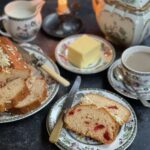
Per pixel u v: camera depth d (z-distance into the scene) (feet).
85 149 2.44
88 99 2.69
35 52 3.06
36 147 2.50
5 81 2.76
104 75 2.97
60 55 3.08
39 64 2.93
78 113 2.61
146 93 2.79
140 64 2.83
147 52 2.89
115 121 2.54
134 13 2.92
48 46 3.20
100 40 3.20
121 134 2.51
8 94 2.66
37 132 2.58
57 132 2.48
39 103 2.67
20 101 2.66
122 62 2.79
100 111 2.59
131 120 2.57
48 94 2.75
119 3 2.96
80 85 2.89
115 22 3.03
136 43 3.15
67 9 3.43
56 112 2.63
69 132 2.54
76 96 2.74
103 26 3.15
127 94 2.77
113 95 2.74
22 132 2.58
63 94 2.82
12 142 2.53
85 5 3.61
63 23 3.38
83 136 2.51
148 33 3.10
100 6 3.07
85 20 3.45
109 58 3.06
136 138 2.54
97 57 3.05
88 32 3.34
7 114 2.62
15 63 2.77
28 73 2.80
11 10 3.26
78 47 2.97
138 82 2.78
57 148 2.49
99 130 2.52
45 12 3.51
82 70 2.96
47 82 2.84
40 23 3.24
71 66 3.00
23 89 2.69
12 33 3.22
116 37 3.15
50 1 3.65
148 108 2.72
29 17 3.12
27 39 3.25
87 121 2.57
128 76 2.79
